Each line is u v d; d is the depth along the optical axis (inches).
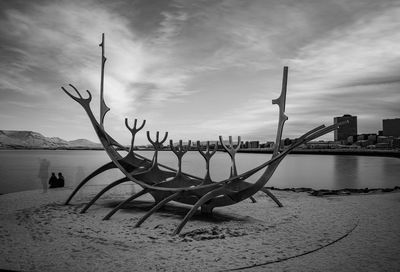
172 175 396.2
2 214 366.9
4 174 1542.8
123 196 512.1
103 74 439.5
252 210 398.3
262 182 329.7
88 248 242.7
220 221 336.5
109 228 304.7
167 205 428.8
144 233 286.8
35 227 307.4
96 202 454.0
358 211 389.1
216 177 1397.6
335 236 277.0
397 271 202.2
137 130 405.4
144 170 398.0
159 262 214.7
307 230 297.9
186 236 277.0
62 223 324.2
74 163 2773.1
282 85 351.6
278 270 203.3
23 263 211.5
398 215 364.5
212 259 220.5
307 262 217.2
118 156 403.9
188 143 371.9
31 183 1140.5
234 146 357.7
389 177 1440.7
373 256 228.8
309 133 327.6
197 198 346.3
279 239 268.1
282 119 347.3
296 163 3225.9
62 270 200.2
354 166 2539.4
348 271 202.1
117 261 216.1
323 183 1171.3
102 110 433.1
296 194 545.6
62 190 584.1
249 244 254.1
